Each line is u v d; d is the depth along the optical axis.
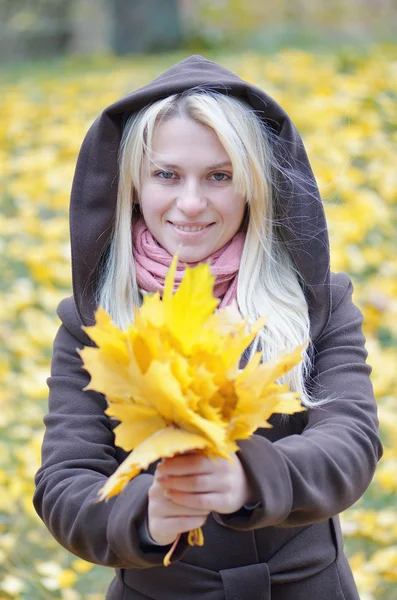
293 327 2.61
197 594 2.43
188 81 2.63
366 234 6.92
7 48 20.58
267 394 1.92
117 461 2.56
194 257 2.62
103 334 1.88
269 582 2.42
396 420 4.94
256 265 2.67
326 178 7.29
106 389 1.88
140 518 2.11
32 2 20.94
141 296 2.72
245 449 2.07
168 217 2.61
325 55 11.22
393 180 7.52
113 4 16.17
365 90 9.02
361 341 2.69
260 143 2.67
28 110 10.08
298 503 2.16
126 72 12.40
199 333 1.90
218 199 2.57
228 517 2.08
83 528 2.25
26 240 6.85
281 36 17.55
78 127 9.19
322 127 8.30
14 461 4.79
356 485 2.33
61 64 15.16
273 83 9.81
